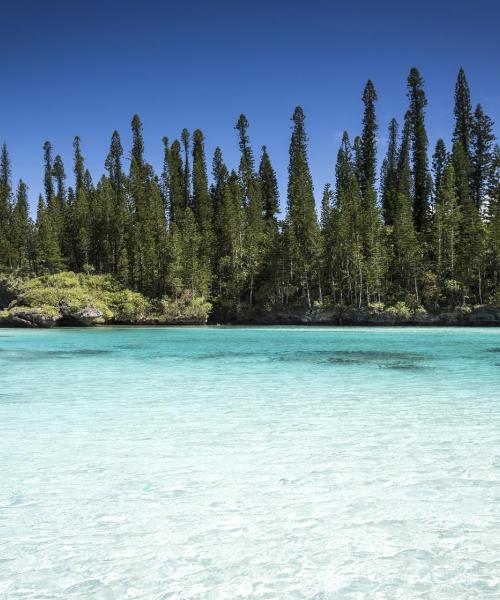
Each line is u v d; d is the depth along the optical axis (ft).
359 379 58.39
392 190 311.06
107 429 33.60
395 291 254.68
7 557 16.02
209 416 37.68
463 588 13.96
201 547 16.57
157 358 85.76
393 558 15.66
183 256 280.72
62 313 251.39
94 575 14.89
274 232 286.46
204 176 328.08
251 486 22.26
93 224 332.80
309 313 251.39
